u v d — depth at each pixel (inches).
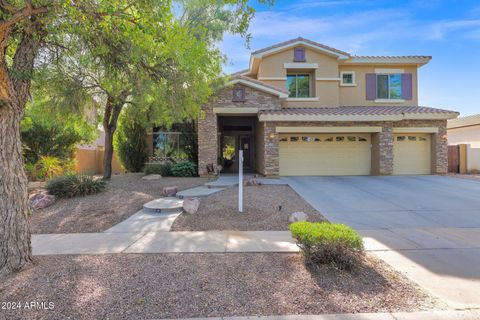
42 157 542.9
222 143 743.7
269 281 151.8
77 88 416.8
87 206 340.2
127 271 165.6
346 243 164.4
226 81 501.0
